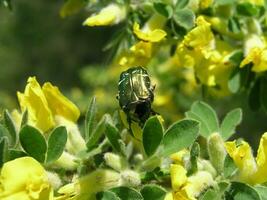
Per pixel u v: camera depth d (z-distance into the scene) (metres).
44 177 0.19
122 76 0.23
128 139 0.25
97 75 0.65
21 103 0.22
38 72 1.31
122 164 0.22
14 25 1.27
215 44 0.29
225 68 0.29
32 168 0.19
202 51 0.28
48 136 0.21
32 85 0.21
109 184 0.21
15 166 0.19
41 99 0.21
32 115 0.21
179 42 0.29
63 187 0.20
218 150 0.22
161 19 0.28
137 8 0.29
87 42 1.32
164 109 0.46
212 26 0.29
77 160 0.21
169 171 0.22
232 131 0.25
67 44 1.32
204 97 0.31
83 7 0.33
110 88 0.62
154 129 0.21
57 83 1.31
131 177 0.21
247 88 0.31
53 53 1.38
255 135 0.66
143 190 0.21
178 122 0.22
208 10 0.29
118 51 0.29
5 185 0.18
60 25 1.31
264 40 0.29
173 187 0.20
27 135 0.20
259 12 0.29
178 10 0.28
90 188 0.21
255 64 0.27
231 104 0.52
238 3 0.29
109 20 0.28
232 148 0.21
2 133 0.20
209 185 0.21
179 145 0.22
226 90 0.31
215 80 0.29
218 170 0.22
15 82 1.28
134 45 0.28
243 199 0.21
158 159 0.22
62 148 0.20
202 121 0.25
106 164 0.21
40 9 1.30
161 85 0.46
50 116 0.22
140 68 0.23
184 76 0.46
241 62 0.28
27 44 1.29
